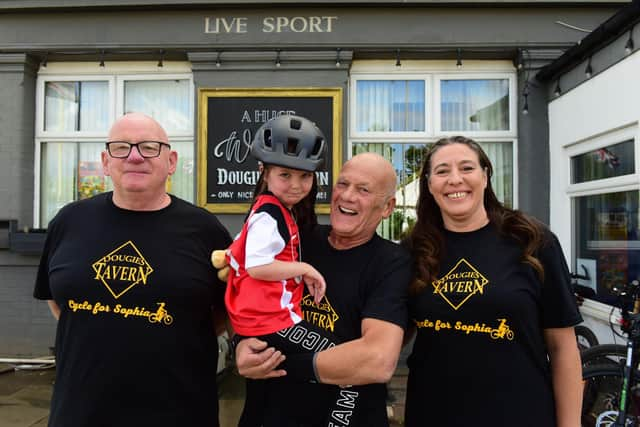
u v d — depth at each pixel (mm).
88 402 1581
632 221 3758
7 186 5133
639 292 3109
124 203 1777
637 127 3568
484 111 5242
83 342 1620
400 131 5270
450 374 1617
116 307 1636
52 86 5398
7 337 5035
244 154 4984
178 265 1695
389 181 1669
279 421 1548
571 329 1681
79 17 5117
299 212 1805
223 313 1905
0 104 5148
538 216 4934
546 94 4945
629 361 2877
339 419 1519
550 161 4902
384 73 5230
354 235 1684
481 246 1712
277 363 1485
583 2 4809
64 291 1671
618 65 3740
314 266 1716
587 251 4395
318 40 4992
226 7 4988
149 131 1728
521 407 1561
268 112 5000
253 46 4992
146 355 1613
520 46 4930
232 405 3828
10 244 4906
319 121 4984
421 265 1700
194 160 5145
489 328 1604
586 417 3057
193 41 5031
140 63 5324
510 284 1613
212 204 4977
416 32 4988
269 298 1542
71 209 1837
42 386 4270
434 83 5219
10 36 5141
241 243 1603
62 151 5414
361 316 1605
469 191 1721
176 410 1638
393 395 4027
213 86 5035
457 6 4930
